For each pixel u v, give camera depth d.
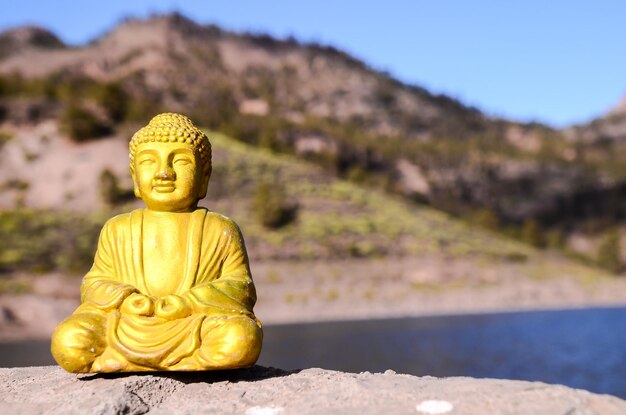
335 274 53.00
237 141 79.69
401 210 70.69
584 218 105.44
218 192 60.94
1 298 40.34
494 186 105.50
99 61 151.62
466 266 59.59
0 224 50.44
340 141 92.81
